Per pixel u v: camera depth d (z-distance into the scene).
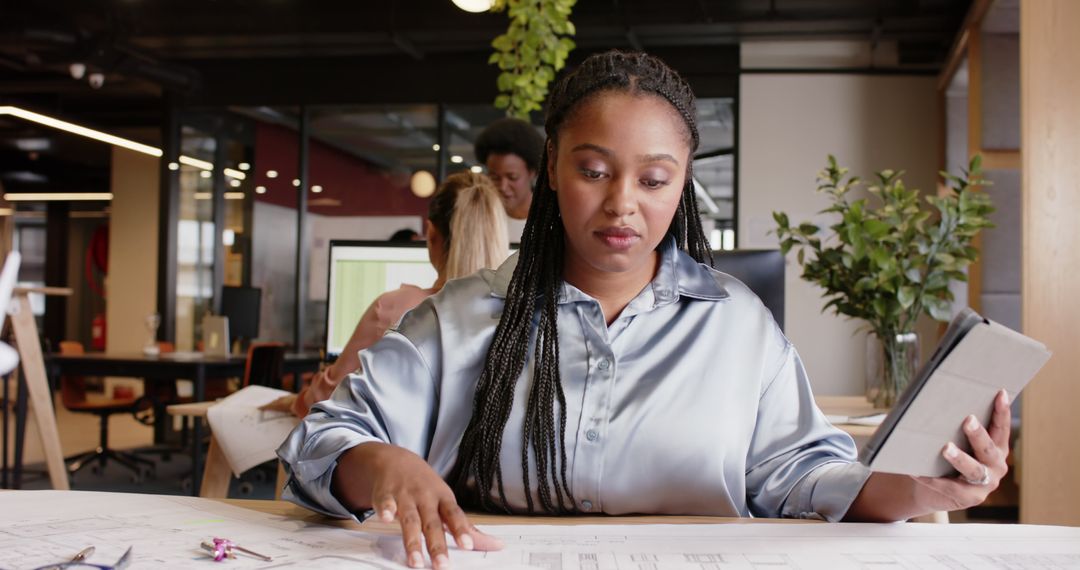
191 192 8.18
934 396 0.79
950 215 2.49
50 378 5.69
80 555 0.79
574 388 1.08
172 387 6.54
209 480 2.45
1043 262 3.20
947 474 0.84
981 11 5.40
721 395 1.09
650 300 1.11
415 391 1.11
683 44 7.28
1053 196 3.20
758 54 7.26
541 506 1.09
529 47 3.93
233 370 5.98
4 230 1.65
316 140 7.93
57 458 4.33
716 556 0.84
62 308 14.88
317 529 0.94
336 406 1.07
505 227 2.13
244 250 8.09
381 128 7.81
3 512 0.99
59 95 9.72
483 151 2.97
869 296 2.55
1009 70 5.58
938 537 0.91
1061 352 3.17
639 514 1.10
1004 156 5.55
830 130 7.15
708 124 7.32
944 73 6.68
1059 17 3.22
